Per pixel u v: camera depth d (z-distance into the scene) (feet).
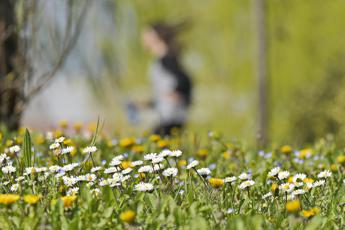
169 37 51.39
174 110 50.55
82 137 30.25
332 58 81.82
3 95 32.71
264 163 25.53
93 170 19.35
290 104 82.23
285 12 98.27
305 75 97.35
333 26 98.17
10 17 32.35
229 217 17.38
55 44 32.35
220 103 100.37
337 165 23.22
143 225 16.40
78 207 17.04
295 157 27.12
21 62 32.37
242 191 19.94
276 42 98.17
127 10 80.64
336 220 18.17
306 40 98.37
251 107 98.84
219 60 101.55
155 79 51.47
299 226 16.84
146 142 29.14
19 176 20.18
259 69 89.86
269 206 18.57
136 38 81.87
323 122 75.77
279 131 84.07
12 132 32.40
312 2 98.37
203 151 26.20
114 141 28.40
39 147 27.09
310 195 19.45
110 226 16.39
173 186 19.54
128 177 18.80
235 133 98.02
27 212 16.98
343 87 72.49
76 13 32.53
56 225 16.06
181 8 91.66
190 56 99.66
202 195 19.13
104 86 71.41
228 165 25.70
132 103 50.11
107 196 17.57
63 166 20.63
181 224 16.49
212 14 100.73
